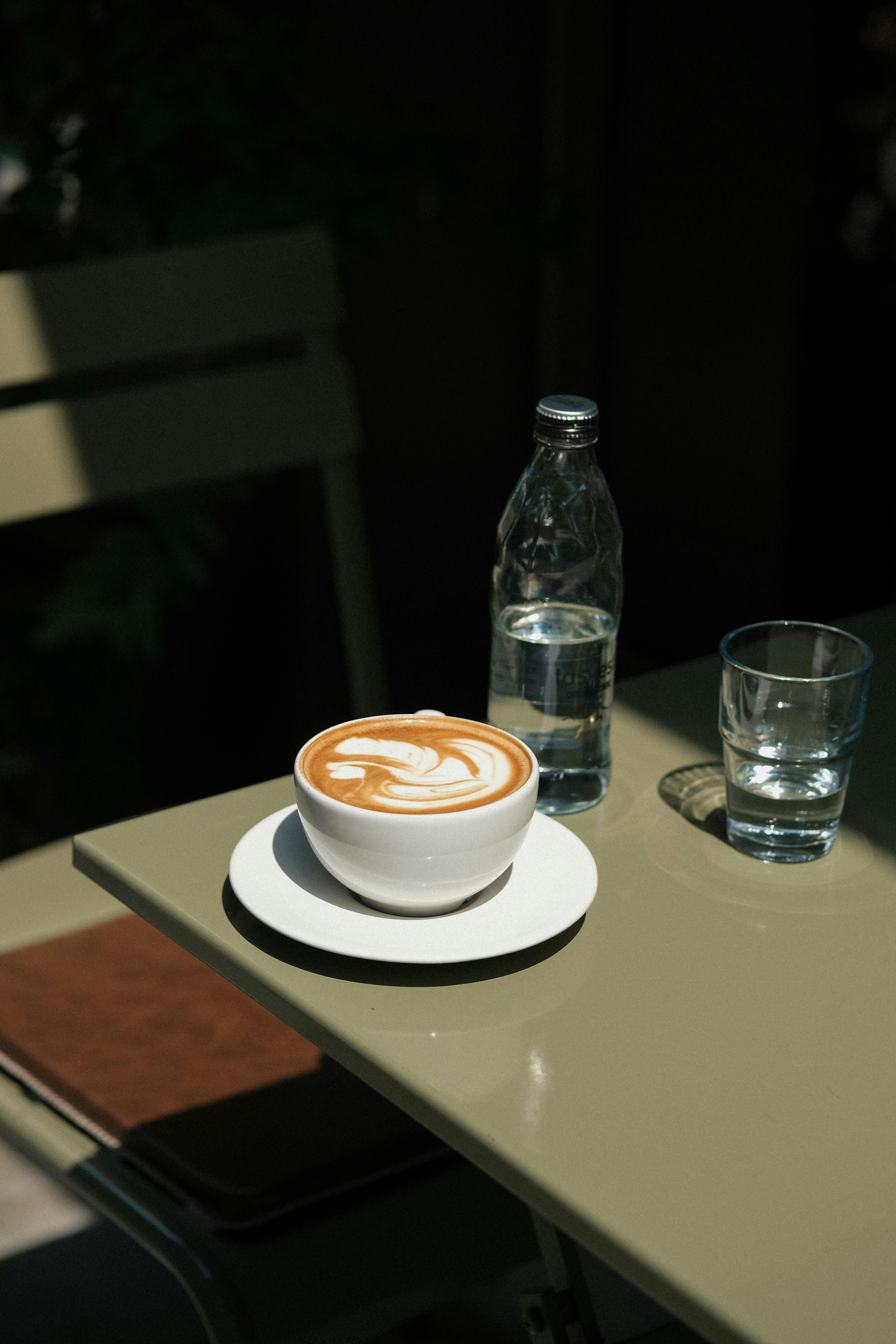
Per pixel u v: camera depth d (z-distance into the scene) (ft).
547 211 9.29
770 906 2.71
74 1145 3.57
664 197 9.16
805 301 8.68
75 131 8.17
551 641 3.04
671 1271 1.87
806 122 8.34
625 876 2.80
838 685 2.80
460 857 2.45
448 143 8.32
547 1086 2.21
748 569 9.41
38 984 4.13
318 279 5.24
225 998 4.10
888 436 9.36
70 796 9.03
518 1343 4.80
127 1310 5.17
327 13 8.00
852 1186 2.03
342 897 2.62
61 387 8.17
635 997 2.43
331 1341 3.27
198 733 8.74
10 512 4.70
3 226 8.33
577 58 8.95
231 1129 3.59
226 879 2.74
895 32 8.48
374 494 9.22
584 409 2.97
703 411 9.37
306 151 7.88
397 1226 3.41
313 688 9.19
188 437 5.01
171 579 7.84
